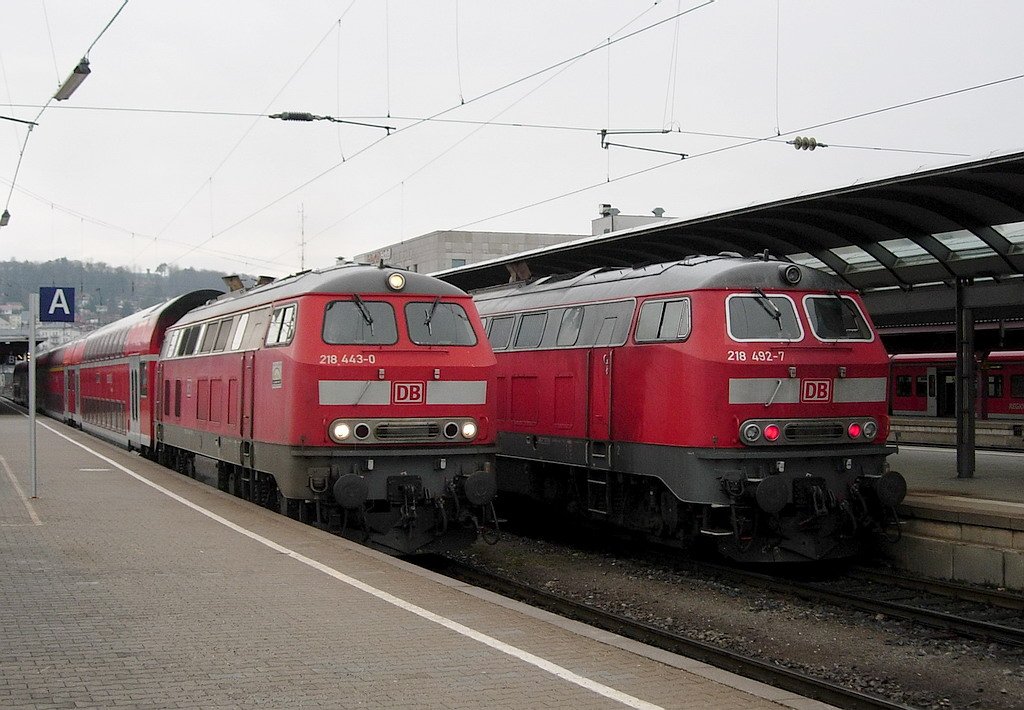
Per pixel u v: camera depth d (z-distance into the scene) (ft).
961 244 53.83
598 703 22.65
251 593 33.24
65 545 41.86
